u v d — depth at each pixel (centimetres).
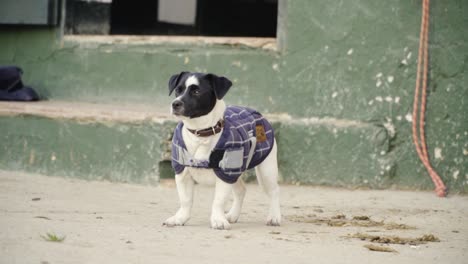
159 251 655
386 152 1192
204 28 2066
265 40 1273
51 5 1434
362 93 1215
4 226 747
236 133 778
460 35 1170
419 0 1185
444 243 772
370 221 908
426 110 1187
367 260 662
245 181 1212
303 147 1220
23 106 1279
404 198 1112
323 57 1234
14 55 1505
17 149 1277
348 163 1202
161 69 1344
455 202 1092
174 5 2019
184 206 814
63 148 1231
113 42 1389
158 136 1150
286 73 1257
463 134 1170
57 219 822
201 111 755
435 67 1183
